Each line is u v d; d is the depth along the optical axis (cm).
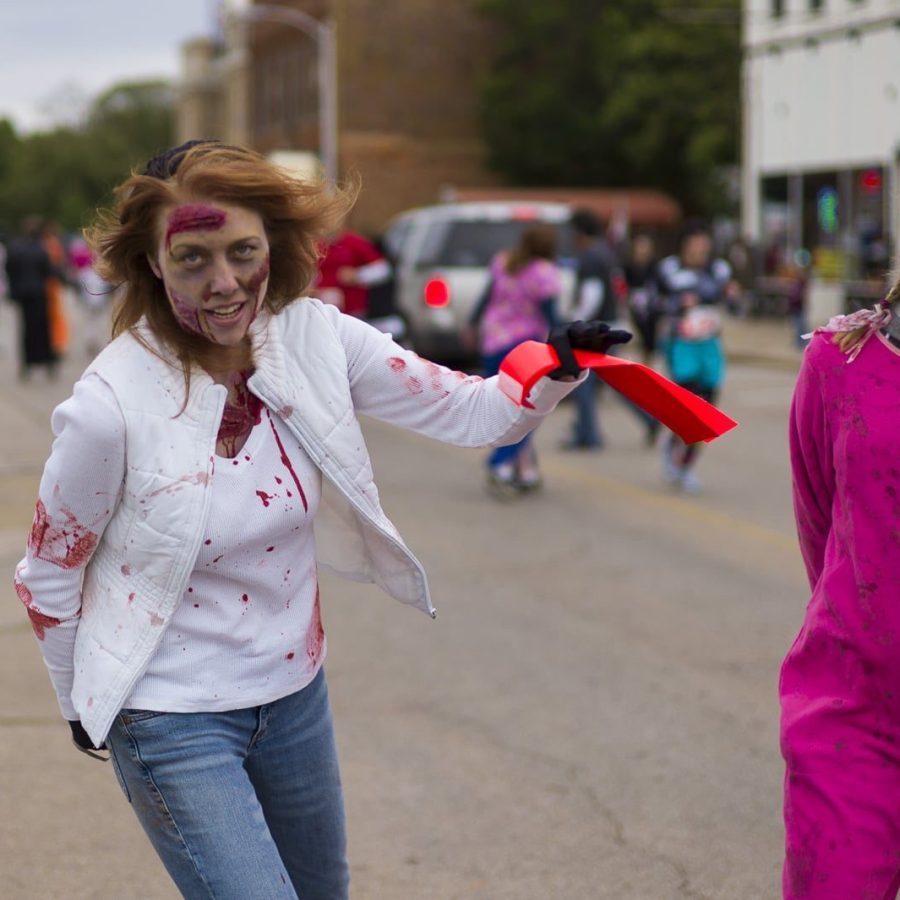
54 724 522
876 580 247
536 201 4831
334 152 5119
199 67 8275
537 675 578
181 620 248
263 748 262
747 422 1392
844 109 2681
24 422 1365
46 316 1806
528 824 432
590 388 1200
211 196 241
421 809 443
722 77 4475
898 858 247
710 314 975
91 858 410
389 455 1173
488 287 1000
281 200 246
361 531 273
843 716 252
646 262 1778
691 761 482
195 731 248
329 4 5153
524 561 788
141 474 242
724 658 601
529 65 5241
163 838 249
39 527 245
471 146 5266
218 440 249
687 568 769
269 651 254
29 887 391
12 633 640
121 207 244
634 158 4697
